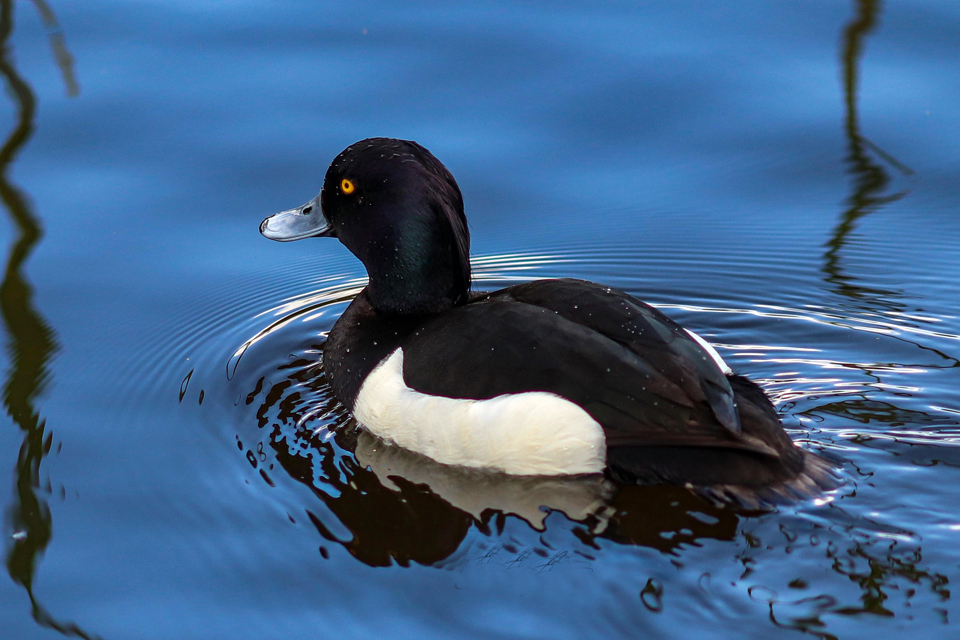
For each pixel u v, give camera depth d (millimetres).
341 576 5871
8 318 9023
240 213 10445
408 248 7801
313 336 9055
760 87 11961
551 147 11367
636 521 6105
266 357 8656
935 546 5758
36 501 6688
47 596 5820
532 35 12727
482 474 6832
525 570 5828
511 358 6707
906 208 10547
